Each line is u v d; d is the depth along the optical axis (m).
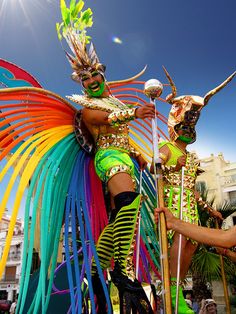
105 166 2.52
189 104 3.08
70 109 2.89
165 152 3.02
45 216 2.28
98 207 2.88
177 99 3.20
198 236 2.00
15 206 2.20
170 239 2.89
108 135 2.66
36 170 2.41
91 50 2.78
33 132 2.66
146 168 3.38
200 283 10.52
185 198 2.98
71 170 2.67
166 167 2.97
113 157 2.53
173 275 2.70
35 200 2.31
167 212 2.01
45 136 2.60
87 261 2.31
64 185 2.55
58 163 2.52
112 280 2.19
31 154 2.75
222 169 24.94
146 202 3.27
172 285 2.61
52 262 2.26
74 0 2.91
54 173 2.47
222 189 24.25
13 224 2.14
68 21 2.85
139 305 2.03
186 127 3.13
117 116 2.46
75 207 2.67
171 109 3.26
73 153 2.74
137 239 2.35
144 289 2.24
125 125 2.79
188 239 2.81
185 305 2.59
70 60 2.80
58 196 2.46
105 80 2.84
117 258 2.21
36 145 2.51
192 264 9.54
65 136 2.75
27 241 2.18
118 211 2.33
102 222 2.88
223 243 1.99
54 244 2.31
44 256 2.14
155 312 2.20
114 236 2.29
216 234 2.01
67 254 2.29
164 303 1.70
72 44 2.79
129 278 2.13
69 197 2.56
